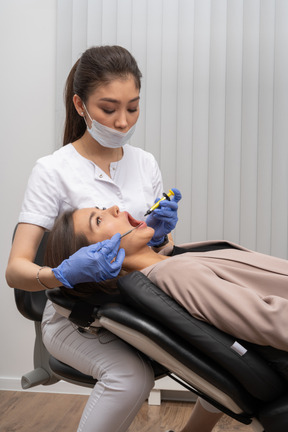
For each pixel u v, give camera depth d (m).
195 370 1.24
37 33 2.81
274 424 1.19
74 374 1.59
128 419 1.45
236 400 1.23
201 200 2.73
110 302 1.40
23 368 2.88
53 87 2.81
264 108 2.68
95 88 1.59
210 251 1.55
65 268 1.33
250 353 1.22
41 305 1.78
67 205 1.69
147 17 2.72
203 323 1.24
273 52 2.67
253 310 1.21
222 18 2.69
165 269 1.34
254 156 2.70
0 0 2.82
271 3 2.66
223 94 2.71
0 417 2.52
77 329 1.57
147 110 2.73
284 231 2.70
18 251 1.59
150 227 1.59
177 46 2.71
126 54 1.63
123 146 1.85
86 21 2.74
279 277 1.33
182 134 2.72
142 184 1.83
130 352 1.50
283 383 1.24
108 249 1.32
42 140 2.83
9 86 2.83
